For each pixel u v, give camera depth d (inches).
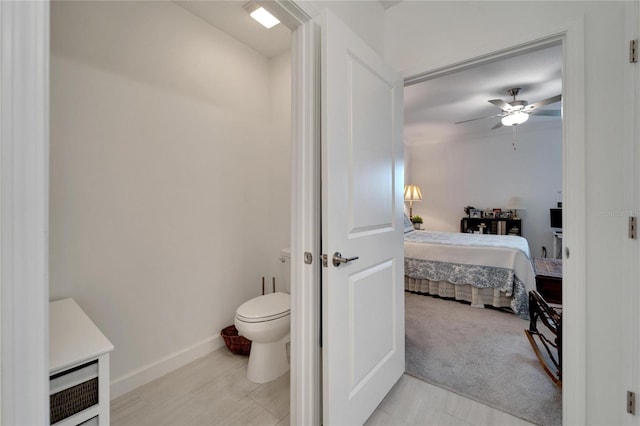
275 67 104.3
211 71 87.5
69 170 61.1
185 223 81.7
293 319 55.6
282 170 102.7
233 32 90.9
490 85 127.5
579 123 52.2
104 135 66.1
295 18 51.1
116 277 68.2
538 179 198.8
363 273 57.7
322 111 48.1
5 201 19.7
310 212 52.8
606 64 50.6
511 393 68.1
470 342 94.0
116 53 67.7
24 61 20.4
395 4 75.9
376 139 61.5
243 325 70.6
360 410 56.0
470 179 222.7
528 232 202.2
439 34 69.2
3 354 19.6
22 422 20.3
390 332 67.6
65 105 60.4
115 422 59.4
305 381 54.1
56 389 34.7
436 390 69.7
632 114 47.1
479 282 126.0
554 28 55.1
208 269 87.5
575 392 52.9
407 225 183.3
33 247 20.8
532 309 88.1
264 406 64.1
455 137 226.8
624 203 48.9
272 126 105.2
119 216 68.6
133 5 70.6
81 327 44.7
